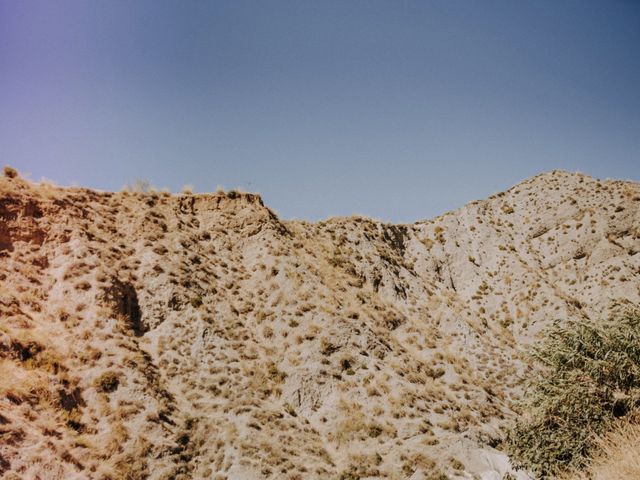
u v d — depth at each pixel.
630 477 10.29
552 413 14.54
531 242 54.81
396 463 21.58
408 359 30.62
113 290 25.73
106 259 27.42
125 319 25.20
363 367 27.58
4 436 15.24
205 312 27.83
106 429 18.94
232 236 35.59
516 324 43.84
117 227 30.77
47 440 16.33
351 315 31.58
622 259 46.81
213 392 23.56
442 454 22.33
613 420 13.07
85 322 23.31
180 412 21.78
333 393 25.34
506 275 49.69
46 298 23.72
